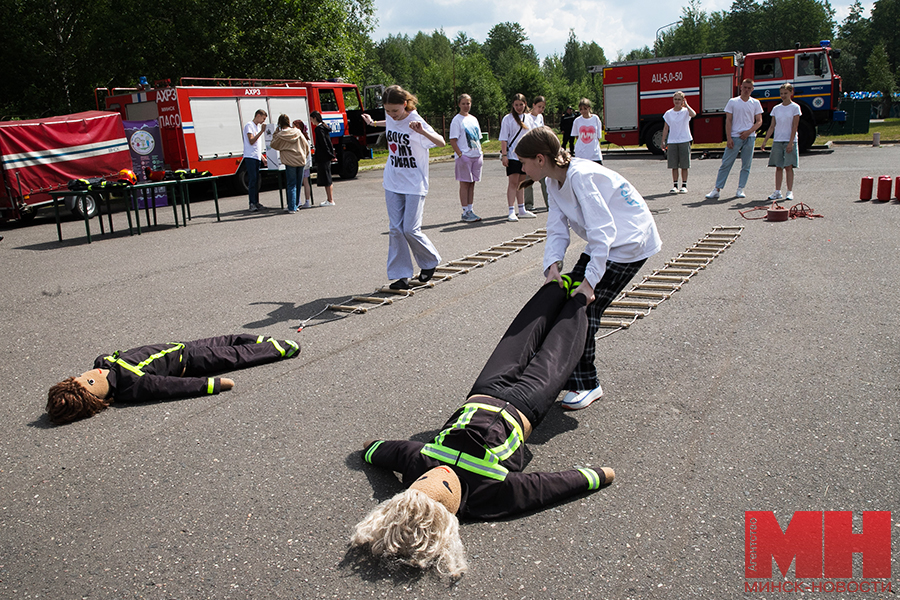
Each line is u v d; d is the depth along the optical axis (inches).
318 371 176.9
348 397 159.6
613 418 143.5
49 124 519.5
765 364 167.3
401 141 239.8
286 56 1007.0
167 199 614.5
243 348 181.8
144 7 970.1
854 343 177.2
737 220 359.3
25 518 116.0
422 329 207.5
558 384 120.6
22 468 132.8
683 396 152.1
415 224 247.3
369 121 248.8
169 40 971.9
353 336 203.8
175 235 414.6
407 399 157.1
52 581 99.7
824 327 190.5
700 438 133.1
